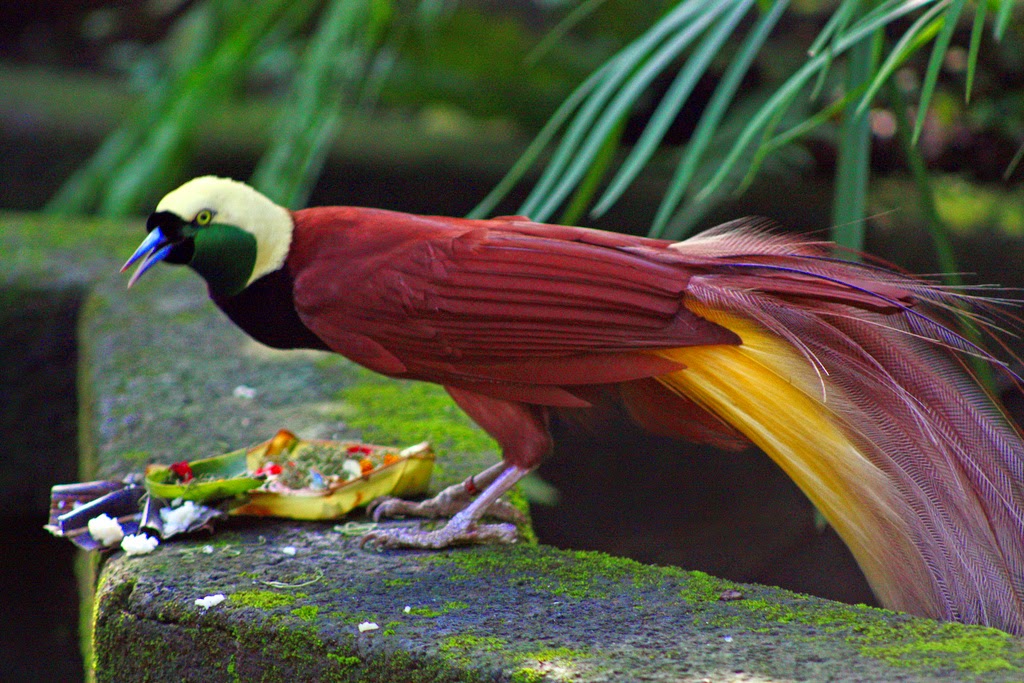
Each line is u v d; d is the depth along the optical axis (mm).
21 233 6164
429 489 5586
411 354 5492
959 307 5504
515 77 11469
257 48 6336
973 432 5449
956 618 5430
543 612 5406
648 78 5664
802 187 9305
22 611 6008
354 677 5379
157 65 12383
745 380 5461
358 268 5492
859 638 5363
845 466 5457
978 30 5527
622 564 5469
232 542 5504
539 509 5996
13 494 6031
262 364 5816
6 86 13484
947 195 8969
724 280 5461
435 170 10602
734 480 6051
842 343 5461
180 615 5426
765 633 5371
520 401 5492
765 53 9953
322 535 5516
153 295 5984
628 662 5344
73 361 6023
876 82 5582
